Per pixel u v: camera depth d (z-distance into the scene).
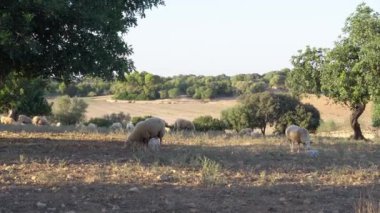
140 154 14.16
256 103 54.03
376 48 23.48
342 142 21.14
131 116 69.31
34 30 14.26
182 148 16.23
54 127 27.78
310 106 55.16
